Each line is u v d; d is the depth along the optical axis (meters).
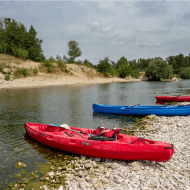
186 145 8.17
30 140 9.71
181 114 14.71
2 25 70.00
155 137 9.62
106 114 16.19
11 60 57.06
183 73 97.25
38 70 56.97
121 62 142.75
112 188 5.32
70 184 5.68
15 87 40.53
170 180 5.60
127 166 6.74
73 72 68.12
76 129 9.34
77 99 24.62
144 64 167.38
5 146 8.91
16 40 65.75
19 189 5.56
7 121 13.73
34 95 28.05
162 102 22.17
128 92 33.28
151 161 6.92
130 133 10.66
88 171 6.50
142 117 15.06
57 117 15.10
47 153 8.14
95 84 54.53
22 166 6.96
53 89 37.38
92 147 7.37
